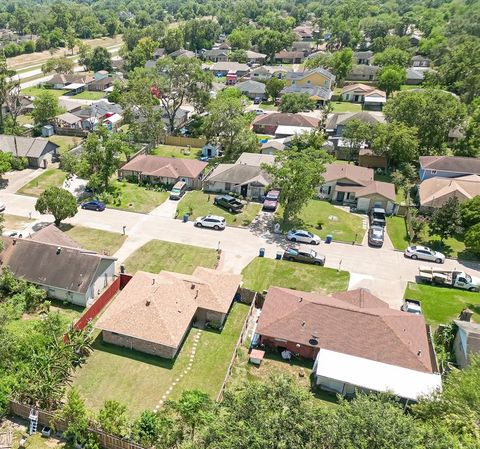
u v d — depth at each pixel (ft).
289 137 277.64
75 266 137.28
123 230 180.65
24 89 407.64
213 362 117.60
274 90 386.32
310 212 205.77
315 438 67.82
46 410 95.45
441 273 157.38
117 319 119.55
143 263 159.94
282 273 158.30
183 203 208.33
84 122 303.48
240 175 218.38
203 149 265.13
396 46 566.36
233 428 71.05
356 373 107.04
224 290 135.03
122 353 118.73
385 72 407.03
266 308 128.26
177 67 282.15
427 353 115.34
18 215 189.16
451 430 78.48
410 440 66.54
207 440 71.61
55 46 632.79
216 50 555.69
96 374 111.34
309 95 361.51
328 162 225.97
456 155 271.69
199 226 187.73
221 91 348.59
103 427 89.66
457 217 177.68
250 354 118.73
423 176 237.45
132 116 277.64
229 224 190.90
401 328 119.34
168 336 115.24
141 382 109.81
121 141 225.76
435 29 623.36
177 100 302.45
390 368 108.78
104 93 413.39
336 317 121.29
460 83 364.79
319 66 462.19
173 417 95.35
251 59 540.93
